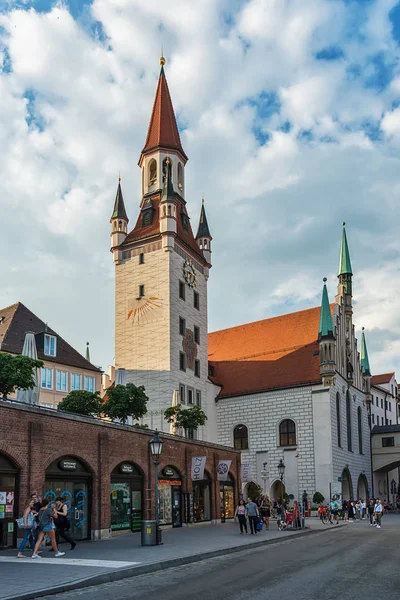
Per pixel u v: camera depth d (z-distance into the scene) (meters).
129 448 35.12
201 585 16.11
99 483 31.59
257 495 69.94
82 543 28.48
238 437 75.75
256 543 29.30
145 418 66.94
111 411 47.56
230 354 84.81
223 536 33.34
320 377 71.31
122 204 76.06
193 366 72.69
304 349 77.56
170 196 71.94
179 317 70.88
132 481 35.72
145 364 69.06
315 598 13.76
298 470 69.88
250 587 15.52
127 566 19.22
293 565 20.64
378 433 84.94
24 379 31.94
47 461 27.80
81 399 47.19
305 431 70.50
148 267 71.75
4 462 25.69
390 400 117.56
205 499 46.66
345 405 76.06
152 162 78.50
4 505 25.31
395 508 87.19
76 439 30.16
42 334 60.91
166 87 82.88
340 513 62.47
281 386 73.25
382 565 20.48
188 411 57.84
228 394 77.31
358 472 77.31
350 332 82.25
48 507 22.45
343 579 16.97
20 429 26.39
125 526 34.47
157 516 27.75
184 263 73.75
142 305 71.00
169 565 20.91
